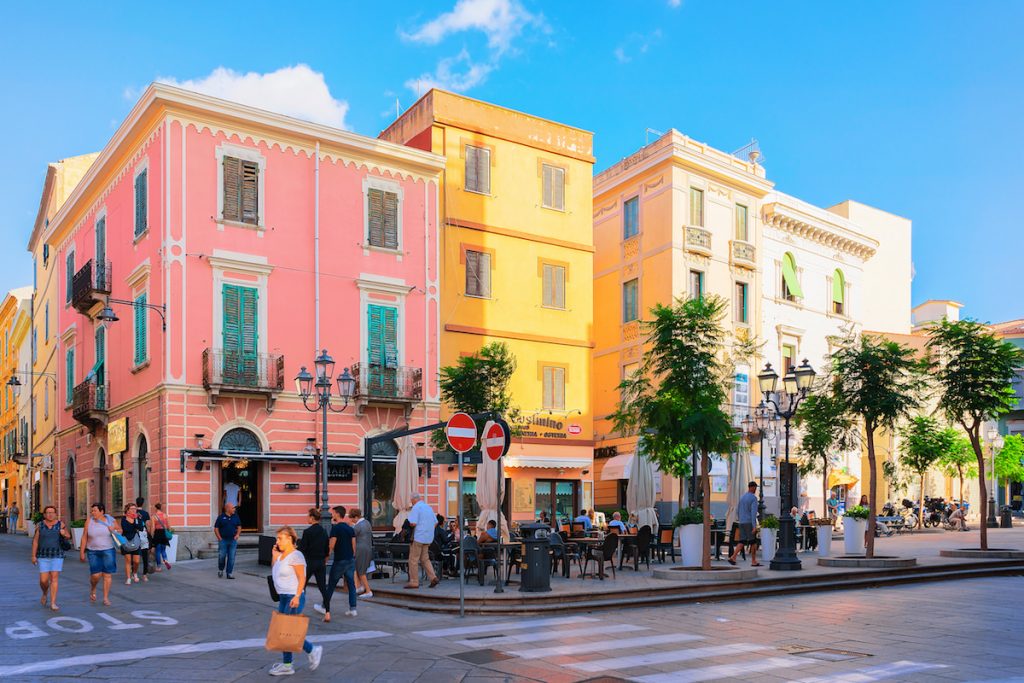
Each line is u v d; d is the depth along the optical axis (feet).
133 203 93.25
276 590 34.19
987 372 75.87
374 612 48.55
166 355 82.89
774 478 116.26
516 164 111.24
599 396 128.67
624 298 126.52
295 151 92.43
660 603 52.75
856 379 70.18
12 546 107.04
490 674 32.76
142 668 33.71
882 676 32.40
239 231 88.07
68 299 116.98
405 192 99.91
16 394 165.17
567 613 48.88
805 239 140.26
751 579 59.31
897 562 66.95
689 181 121.08
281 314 89.76
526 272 110.63
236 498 84.38
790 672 33.12
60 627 43.27
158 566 70.38
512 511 105.50
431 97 105.19
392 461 94.48
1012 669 33.68
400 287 97.71
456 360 102.89
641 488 87.15
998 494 168.96
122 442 91.61
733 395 121.80
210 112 86.53
